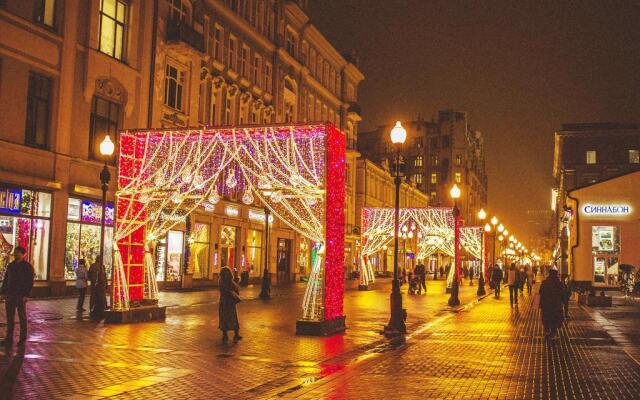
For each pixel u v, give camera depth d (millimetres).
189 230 35844
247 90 43781
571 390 9445
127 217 18328
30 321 16812
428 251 52656
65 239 25875
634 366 11734
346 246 63094
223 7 39906
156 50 32219
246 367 11039
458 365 11664
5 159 23172
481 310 25969
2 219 23156
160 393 8797
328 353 12922
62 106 25922
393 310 16422
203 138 18422
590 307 27672
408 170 128375
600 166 76500
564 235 71438
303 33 52844
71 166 26438
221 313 14281
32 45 24484
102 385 9188
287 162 17281
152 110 31844
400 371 10945
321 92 57281
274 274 47062
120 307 17453
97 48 28094
